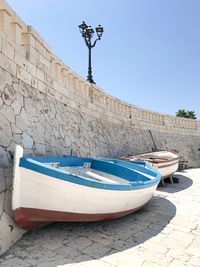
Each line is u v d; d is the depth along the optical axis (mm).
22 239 5227
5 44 6891
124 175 8531
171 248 5234
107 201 5848
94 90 14930
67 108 11461
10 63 7129
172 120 25766
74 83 12523
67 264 4320
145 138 21297
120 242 5426
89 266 4297
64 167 7781
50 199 5039
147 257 4777
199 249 5227
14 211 4824
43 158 7020
